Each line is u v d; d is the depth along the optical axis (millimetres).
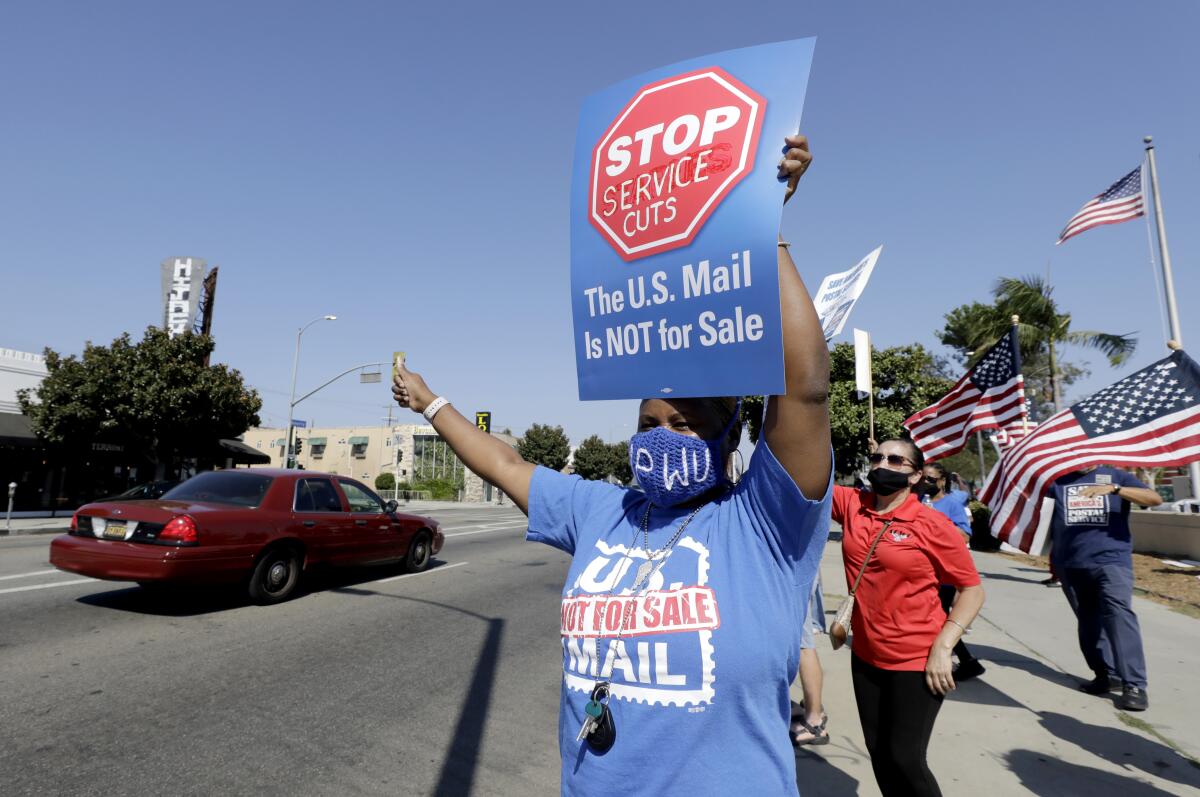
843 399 19125
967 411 6836
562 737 1432
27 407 21406
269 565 7570
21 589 7730
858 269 2707
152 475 26281
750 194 1348
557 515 1726
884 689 3043
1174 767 3824
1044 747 4086
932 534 3004
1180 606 8461
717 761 1242
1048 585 10148
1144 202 11930
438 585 9516
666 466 1442
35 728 4000
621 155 1558
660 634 1306
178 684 4852
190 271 30672
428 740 4145
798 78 1358
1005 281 24547
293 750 3900
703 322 1386
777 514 1319
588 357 1580
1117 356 23703
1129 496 4918
